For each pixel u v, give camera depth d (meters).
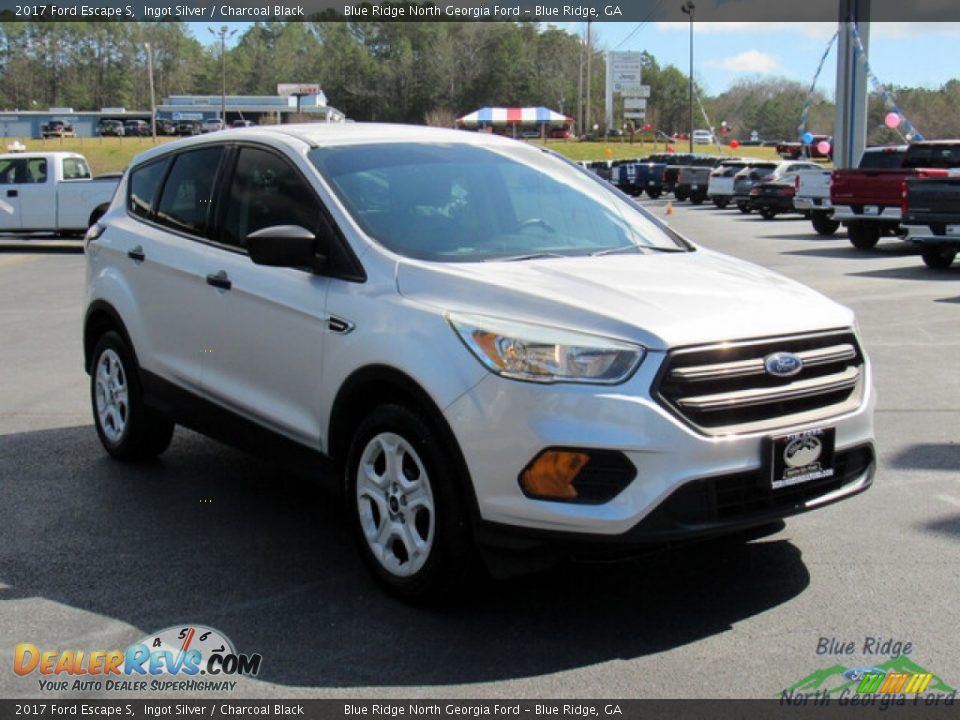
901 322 10.77
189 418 5.44
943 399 7.54
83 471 6.05
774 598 4.19
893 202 18.72
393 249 4.38
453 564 3.88
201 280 5.21
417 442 3.93
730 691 3.46
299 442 4.65
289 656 3.74
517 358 3.66
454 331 3.86
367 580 4.42
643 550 3.71
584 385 3.60
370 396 4.27
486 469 3.71
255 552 4.76
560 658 3.70
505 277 4.05
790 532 4.93
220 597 4.25
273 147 5.08
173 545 4.85
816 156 62.91
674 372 3.60
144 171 6.14
